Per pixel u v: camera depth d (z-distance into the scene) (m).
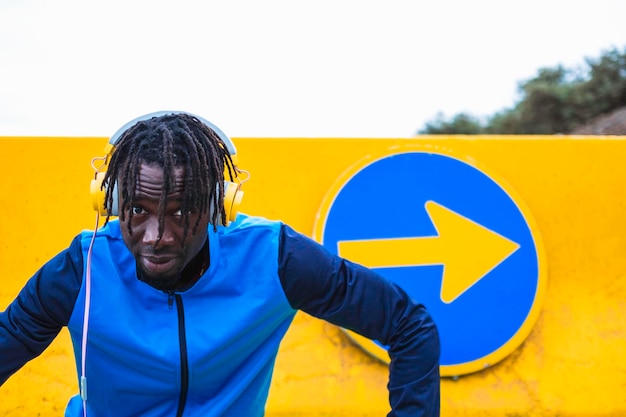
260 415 1.67
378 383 2.42
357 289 1.42
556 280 2.64
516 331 2.49
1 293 2.51
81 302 1.41
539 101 14.37
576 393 2.44
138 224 1.27
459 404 2.40
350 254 2.54
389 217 2.58
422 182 2.62
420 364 1.43
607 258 2.67
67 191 2.61
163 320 1.46
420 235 2.57
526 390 2.44
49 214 2.59
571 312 2.60
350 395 2.39
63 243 2.57
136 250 1.29
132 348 1.43
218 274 1.47
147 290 1.45
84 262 1.43
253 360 1.56
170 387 1.48
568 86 14.16
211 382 1.51
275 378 2.41
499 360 2.46
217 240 1.49
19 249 2.56
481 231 2.58
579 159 2.73
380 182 2.61
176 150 1.24
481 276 2.54
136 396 1.51
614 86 13.57
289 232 1.52
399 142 2.68
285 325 1.59
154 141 1.25
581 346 2.53
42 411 2.33
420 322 1.45
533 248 2.58
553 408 2.41
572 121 13.98
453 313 2.50
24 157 2.62
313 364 2.44
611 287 2.64
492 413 2.39
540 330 2.55
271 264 1.46
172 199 1.23
